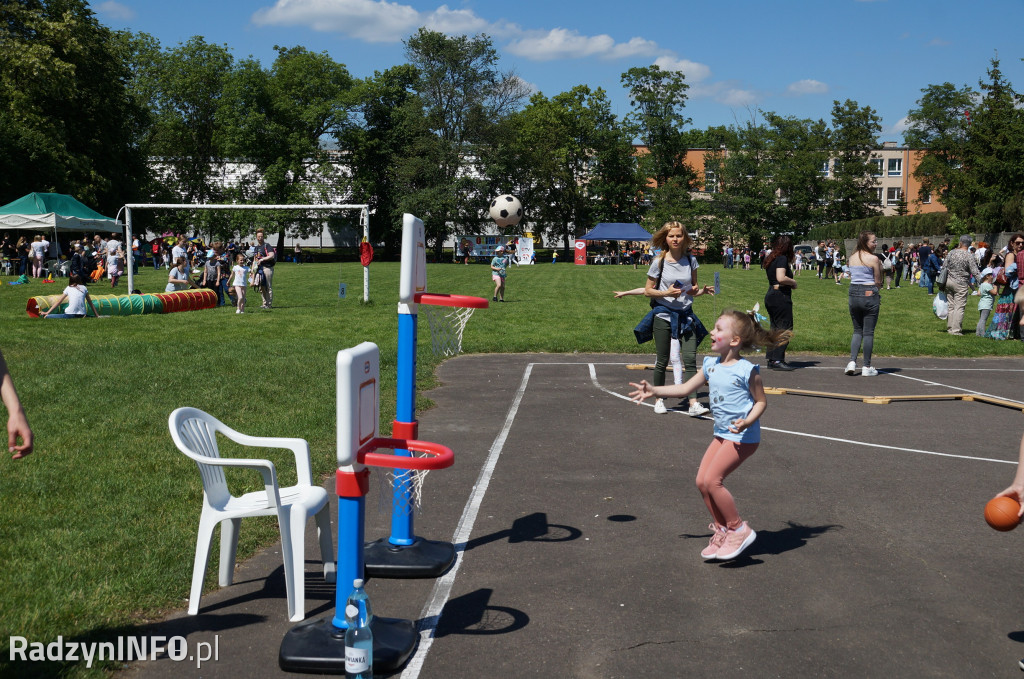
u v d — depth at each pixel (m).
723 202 74.94
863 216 78.31
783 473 7.02
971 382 11.72
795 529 5.67
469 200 65.75
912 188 96.12
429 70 65.12
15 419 3.52
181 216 61.50
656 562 5.07
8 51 39.59
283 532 4.34
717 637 4.10
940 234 51.50
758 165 75.62
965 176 51.22
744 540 5.02
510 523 5.77
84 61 44.94
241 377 10.97
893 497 6.38
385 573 4.85
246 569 5.01
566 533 5.57
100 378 10.71
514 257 63.38
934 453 7.71
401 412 4.91
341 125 67.38
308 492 4.72
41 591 4.49
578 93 75.81
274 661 3.91
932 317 20.84
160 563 4.92
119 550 5.10
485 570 4.96
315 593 4.70
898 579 4.82
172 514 5.78
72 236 46.00
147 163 62.56
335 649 3.83
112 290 27.88
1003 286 16.17
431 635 4.13
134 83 66.25
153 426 8.34
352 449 3.91
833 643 4.04
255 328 17.42
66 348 13.53
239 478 6.67
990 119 50.94
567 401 10.09
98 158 47.47
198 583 4.40
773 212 74.94
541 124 73.19
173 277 23.30
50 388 10.02
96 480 6.52
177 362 12.11
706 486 4.98
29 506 5.89
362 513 4.02
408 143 66.31
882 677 3.72
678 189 72.69
